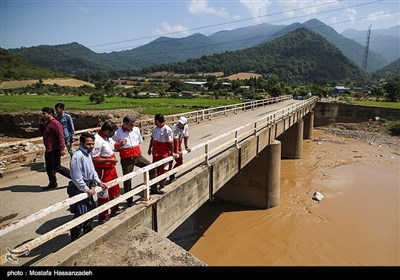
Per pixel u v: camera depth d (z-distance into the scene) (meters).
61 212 7.00
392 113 46.69
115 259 5.05
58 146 8.23
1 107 40.91
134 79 186.88
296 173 24.45
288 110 23.47
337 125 49.59
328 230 14.80
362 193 19.91
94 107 41.66
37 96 71.12
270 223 15.51
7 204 7.34
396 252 12.94
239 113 31.19
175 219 7.91
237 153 12.53
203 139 16.33
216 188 10.60
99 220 6.19
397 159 29.84
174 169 7.86
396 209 17.33
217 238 14.12
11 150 17.05
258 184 17.22
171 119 20.22
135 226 6.25
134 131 7.47
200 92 88.94
